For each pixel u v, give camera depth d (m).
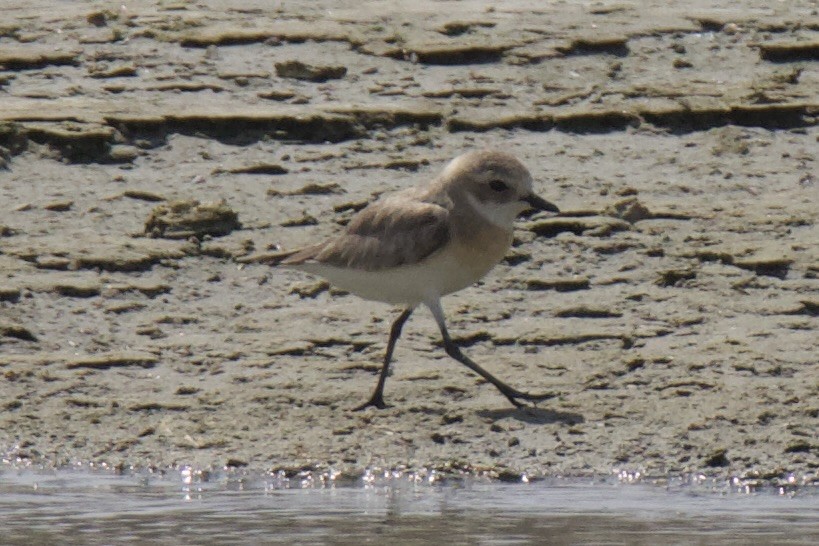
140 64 18.95
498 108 18.20
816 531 9.65
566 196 16.12
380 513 10.09
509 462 11.06
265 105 17.92
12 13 20.66
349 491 10.63
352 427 11.59
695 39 20.09
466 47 19.41
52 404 12.02
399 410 11.87
